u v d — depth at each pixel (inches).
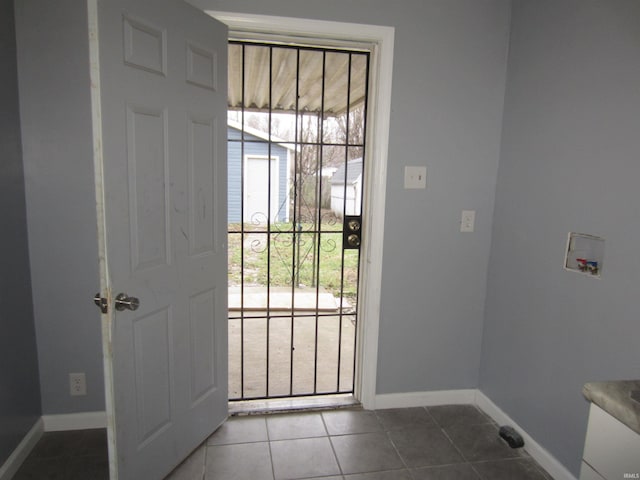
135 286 59.6
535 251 76.8
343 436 82.8
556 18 71.4
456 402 95.4
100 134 51.9
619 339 59.9
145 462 64.6
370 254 87.6
